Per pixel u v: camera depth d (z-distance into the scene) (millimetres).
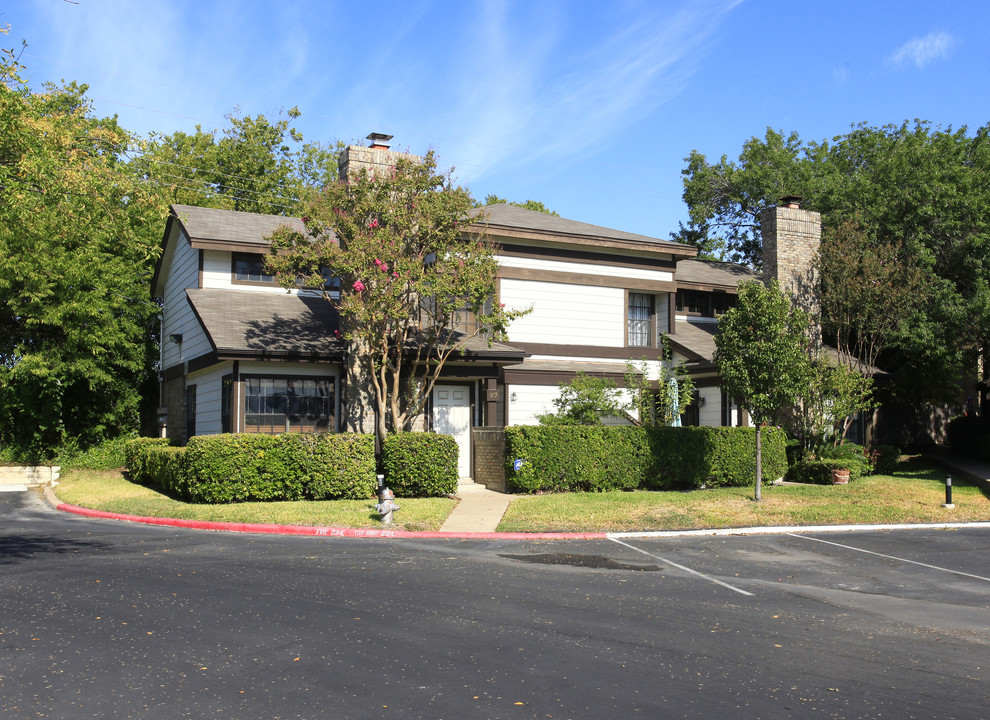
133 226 27328
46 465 23906
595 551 12734
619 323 23344
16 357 24125
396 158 18750
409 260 16719
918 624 8602
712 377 23438
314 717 5445
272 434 16438
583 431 18375
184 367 22422
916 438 29734
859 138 33500
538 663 6719
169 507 15812
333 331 19453
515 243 22000
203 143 44062
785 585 10562
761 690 6219
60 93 31891
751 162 35969
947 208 24000
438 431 20000
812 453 21719
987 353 25016
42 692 5867
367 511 15055
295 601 8633
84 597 8711
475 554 12062
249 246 21141
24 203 17969
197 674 6273
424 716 5496
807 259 23422
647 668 6688
